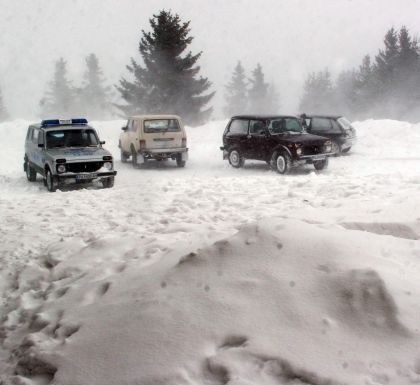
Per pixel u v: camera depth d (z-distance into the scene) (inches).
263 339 131.9
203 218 300.0
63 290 202.7
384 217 238.1
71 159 541.0
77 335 156.9
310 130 855.1
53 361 145.7
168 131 758.5
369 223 224.4
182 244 228.4
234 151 739.4
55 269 231.5
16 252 263.3
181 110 1871.3
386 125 997.8
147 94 1863.9
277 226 176.7
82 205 369.4
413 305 134.3
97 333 153.3
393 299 134.3
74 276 220.4
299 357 124.1
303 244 164.9
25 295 210.1
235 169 730.2
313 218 254.8
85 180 544.7
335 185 379.9
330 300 140.4
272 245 166.7
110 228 298.0
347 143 826.2
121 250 241.9
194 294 155.2
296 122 703.1
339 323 133.4
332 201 315.3
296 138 662.5
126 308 161.8
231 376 122.5
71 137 585.9
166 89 1840.6
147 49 1855.3
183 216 310.8
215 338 136.5
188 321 144.1
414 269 159.3
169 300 156.0
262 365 125.0
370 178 416.2
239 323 139.1
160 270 184.7
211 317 143.6
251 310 142.7
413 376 114.6
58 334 163.8
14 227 309.3
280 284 149.3
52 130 586.2
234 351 130.0
